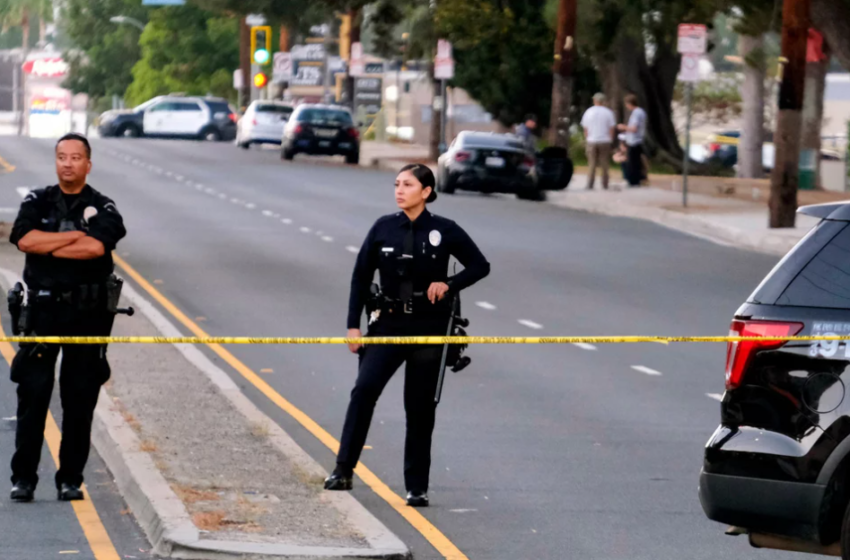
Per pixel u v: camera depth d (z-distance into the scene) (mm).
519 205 92812
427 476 26438
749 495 19031
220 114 189375
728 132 179750
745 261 66500
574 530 24844
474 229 77688
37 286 24297
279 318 48750
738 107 180250
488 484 28078
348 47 186250
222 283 56438
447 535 24438
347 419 26328
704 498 19516
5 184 97875
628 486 28031
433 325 25844
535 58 138125
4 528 23750
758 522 19125
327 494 25938
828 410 18703
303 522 23734
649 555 23344
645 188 102625
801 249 19422
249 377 39094
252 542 22219
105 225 24141
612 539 24297
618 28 116750
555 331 46969
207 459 28047
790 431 18891
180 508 23859
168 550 22219
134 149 146125
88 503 25562
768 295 19359
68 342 23938
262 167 123250
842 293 19000
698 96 179625
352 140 134125
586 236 75625
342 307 51344
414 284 25766
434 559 22938
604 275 60844
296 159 138000
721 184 98312
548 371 40562
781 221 75750
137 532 23734
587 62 138750
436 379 25984
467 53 140125
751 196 96375
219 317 48781
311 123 133250
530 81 141375
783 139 75562
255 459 28344
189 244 68812
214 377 37750
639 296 55156
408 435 26375
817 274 19203
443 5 123000
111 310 24625
